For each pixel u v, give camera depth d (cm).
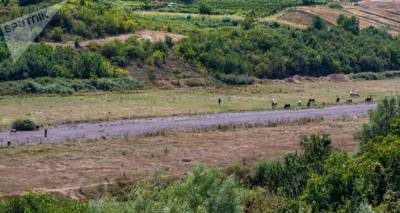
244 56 18212
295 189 6869
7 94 13412
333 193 5419
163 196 4256
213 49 17838
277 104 14788
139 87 15325
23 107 12556
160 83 15788
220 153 9981
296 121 12812
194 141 10762
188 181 4475
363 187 5425
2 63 14162
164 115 12788
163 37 18088
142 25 18500
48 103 13088
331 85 18188
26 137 10456
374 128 8538
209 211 4250
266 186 7644
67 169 8694
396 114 8544
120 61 16012
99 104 13388
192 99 14700
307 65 18888
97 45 16225
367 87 18288
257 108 14125
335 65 19550
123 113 12644
